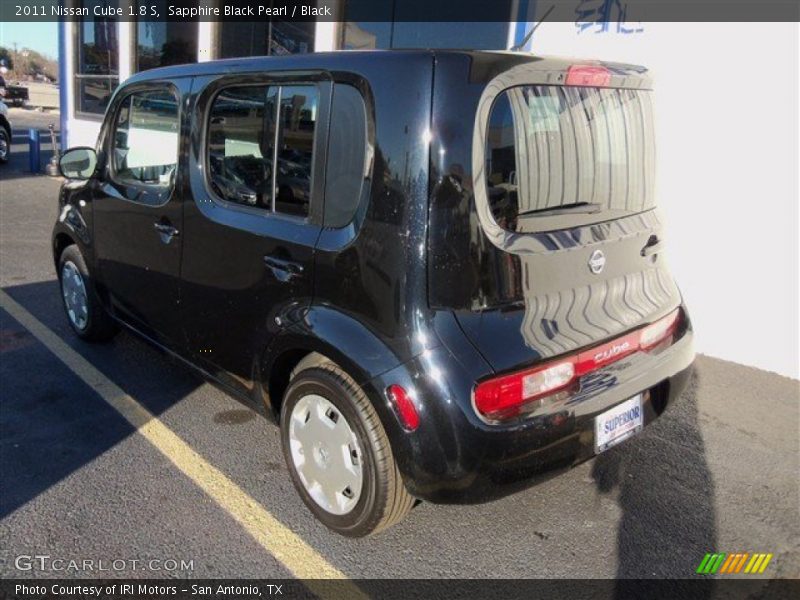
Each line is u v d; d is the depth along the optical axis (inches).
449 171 90.6
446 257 91.2
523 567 106.1
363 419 98.4
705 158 189.5
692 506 122.9
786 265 180.9
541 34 222.2
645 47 196.2
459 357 90.4
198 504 118.1
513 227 94.8
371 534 108.5
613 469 133.9
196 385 163.9
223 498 120.1
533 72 96.1
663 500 124.3
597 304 105.6
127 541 108.2
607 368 105.3
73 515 113.8
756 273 186.1
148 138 144.3
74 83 540.7
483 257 91.6
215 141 126.1
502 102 93.1
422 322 92.0
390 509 101.1
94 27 513.0
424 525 115.0
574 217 103.0
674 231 198.5
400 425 93.0
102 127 162.4
